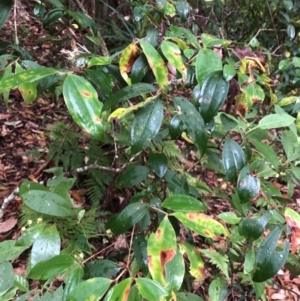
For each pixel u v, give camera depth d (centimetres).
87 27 118
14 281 81
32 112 259
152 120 75
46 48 217
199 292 131
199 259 80
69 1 136
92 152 175
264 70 86
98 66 86
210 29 202
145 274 85
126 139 135
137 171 98
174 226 87
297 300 172
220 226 72
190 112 78
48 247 77
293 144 109
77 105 69
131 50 81
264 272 83
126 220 81
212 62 81
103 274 82
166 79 77
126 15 240
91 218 137
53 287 123
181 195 74
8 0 89
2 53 107
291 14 210
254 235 88
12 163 215
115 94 76
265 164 103
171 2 120
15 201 182
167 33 96
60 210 85
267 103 138
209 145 112
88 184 169
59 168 116
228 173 85
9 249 85
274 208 92
